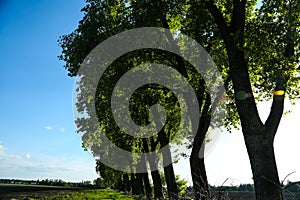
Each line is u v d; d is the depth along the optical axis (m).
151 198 31.88
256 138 13.30
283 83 14.25
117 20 18.52
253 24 15.45
